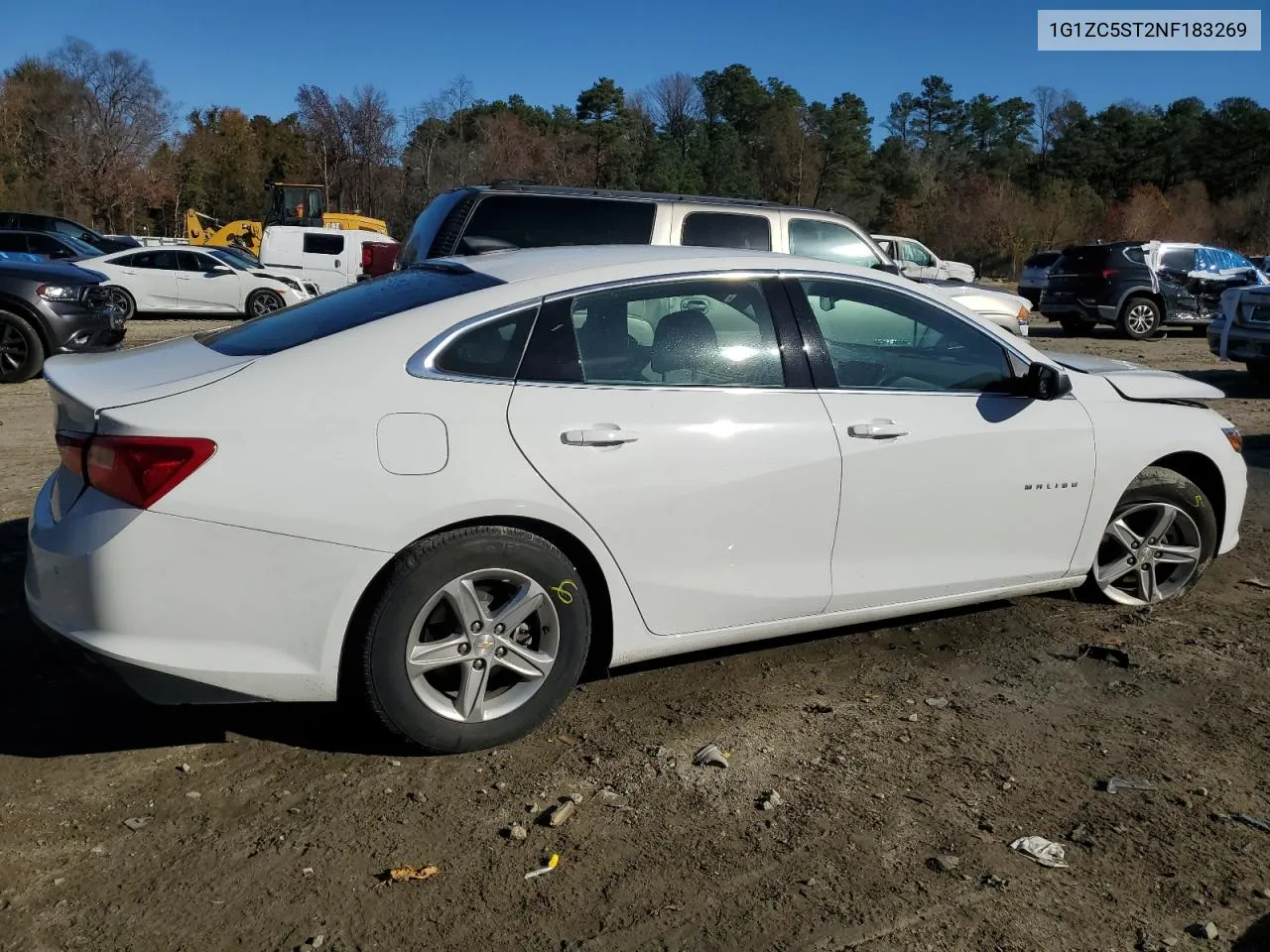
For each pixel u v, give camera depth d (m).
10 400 9.64
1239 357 11.52
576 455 3.31
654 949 2.49
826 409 3.74
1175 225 60.09
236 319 19.42
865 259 8.59
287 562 3.00
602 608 3.52
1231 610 4.74
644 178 64.69
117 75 55.41
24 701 3.63
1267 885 2.76
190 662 2.96
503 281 3.49
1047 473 4.18
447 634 3.27
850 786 3.21
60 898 2.62
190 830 2.92
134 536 2.90
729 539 3.58
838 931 2.56
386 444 3.09
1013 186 65.56
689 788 3.18
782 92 79.25
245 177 68.88
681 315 3.63
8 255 16.94
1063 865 2.83
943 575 4.05
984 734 3.55
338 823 2.96
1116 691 3.88
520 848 2.87
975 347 4.16
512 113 68.00
